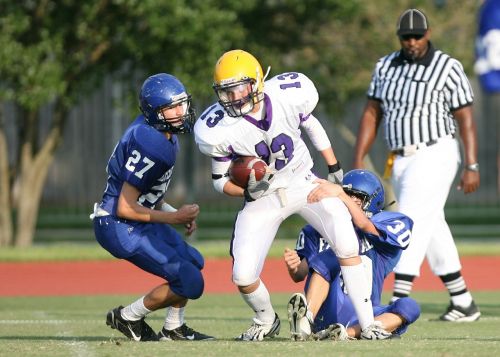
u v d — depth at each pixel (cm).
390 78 2917
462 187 2952
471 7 6184
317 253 2152
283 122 2069
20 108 5872
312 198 2081
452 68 2869
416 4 6162
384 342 1920
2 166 5844
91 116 7569
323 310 2136
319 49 6231
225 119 2059
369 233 2108
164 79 2114
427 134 2858
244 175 2047
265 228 2120
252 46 5966
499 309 3234
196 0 5334
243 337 2158
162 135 2109
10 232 5938
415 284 4247
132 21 5428
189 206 2114
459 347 1816
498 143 7569
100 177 7625
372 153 7250
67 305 3528
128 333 2194
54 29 5303
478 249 5503
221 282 4378
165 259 2138
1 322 2816
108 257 5338
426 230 2841
